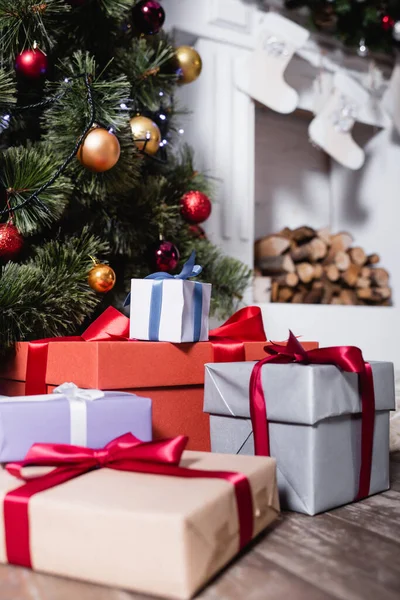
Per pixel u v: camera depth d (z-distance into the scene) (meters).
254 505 0.57
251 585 0.50
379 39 2.14
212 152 1.92
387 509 0.72
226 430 0.78
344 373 0.73
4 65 1.18
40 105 1.10
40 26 1.10
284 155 2.49
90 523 0.48
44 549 0.50
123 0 1.21
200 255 1.43
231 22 1.96
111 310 0.98
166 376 0.83
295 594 0.48
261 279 2.04
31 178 1.05
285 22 1.91
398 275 2.43
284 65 1.94
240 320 1.01
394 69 2.34
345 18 2.07
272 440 0.72
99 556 0.48
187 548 0.45
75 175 1.15
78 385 0.80
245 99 1.98
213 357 0.89
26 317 1.03
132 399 0.68
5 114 1.15
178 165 1.52
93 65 1.13
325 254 2.26
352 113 2.08
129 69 1.29
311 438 0.69
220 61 1.95
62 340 0.95
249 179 1.98
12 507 0.52
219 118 1.93
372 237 2.51
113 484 0.54
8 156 1.08
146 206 1.32
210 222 1.90
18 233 1.05
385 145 2.46
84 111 1.10
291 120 2.50
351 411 0.74
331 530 0.64
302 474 0.69
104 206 1.27
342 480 0.73
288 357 0.76
